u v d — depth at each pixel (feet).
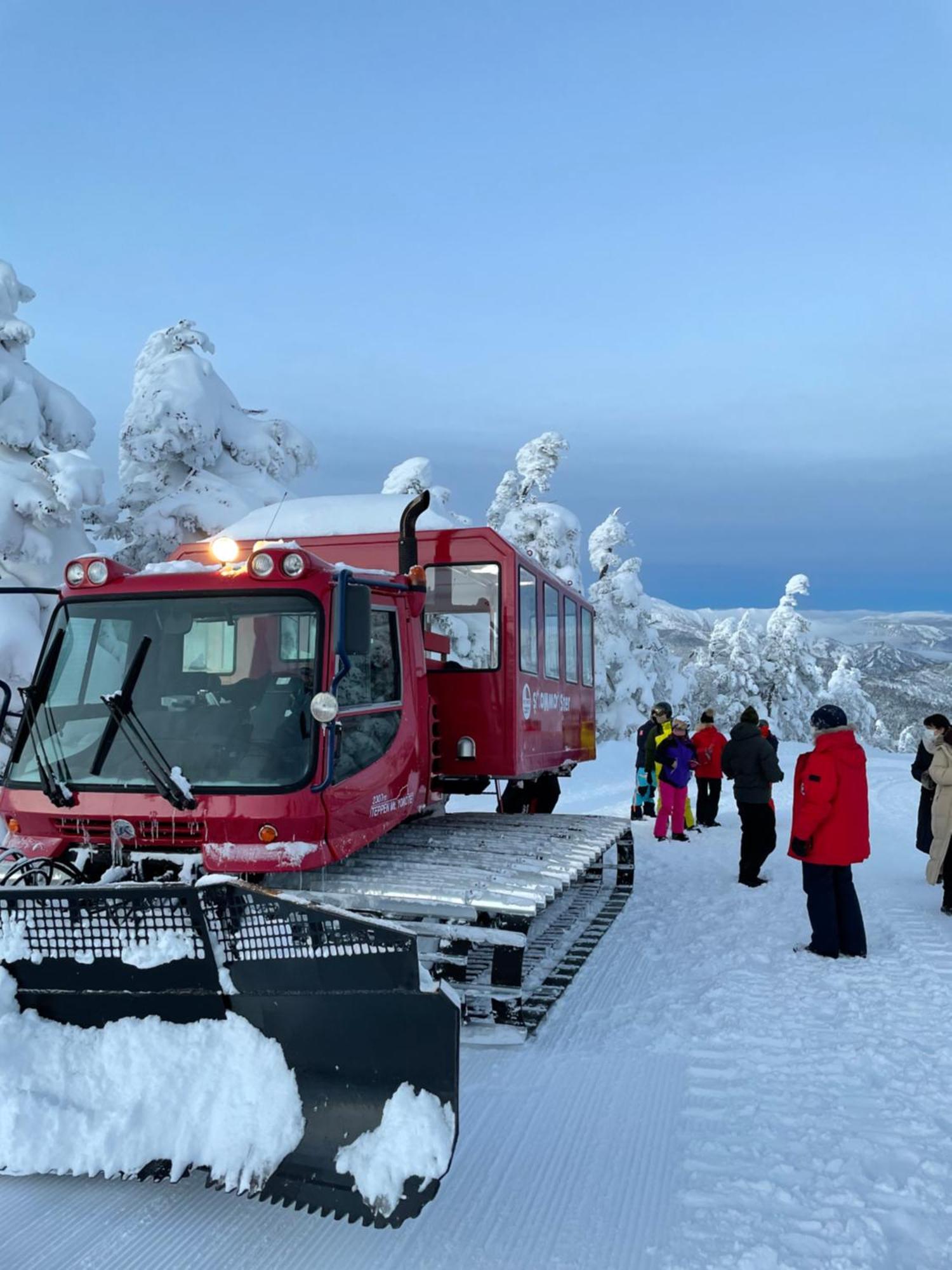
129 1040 13.28
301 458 83.66
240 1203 13.20
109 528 75.61
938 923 30.12
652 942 27.58
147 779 18.17
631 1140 14.99
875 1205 13.08
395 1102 11.98
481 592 27.89
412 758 23.35
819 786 25.48
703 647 185.16
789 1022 20.52
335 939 12.25
